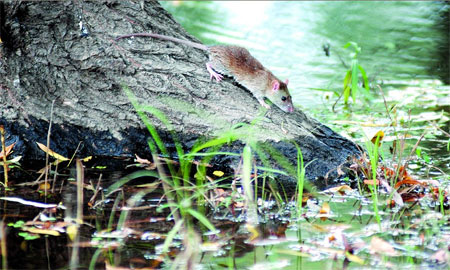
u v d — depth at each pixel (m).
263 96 10.97
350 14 20.75
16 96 9.54
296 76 15.10
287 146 9.53
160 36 10.40
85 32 10.02
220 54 10.78
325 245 7.10
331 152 9.73
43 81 9.76
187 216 7.78
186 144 9.85
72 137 9.77
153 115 9.83
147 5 10.99
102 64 9.90
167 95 9.92
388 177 9.16
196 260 6.64
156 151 9.99
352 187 9.13
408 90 14.05
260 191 8.83
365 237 7.31
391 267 6.56
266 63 15.88
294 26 19.19
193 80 10.20
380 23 19.80
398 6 21.86
